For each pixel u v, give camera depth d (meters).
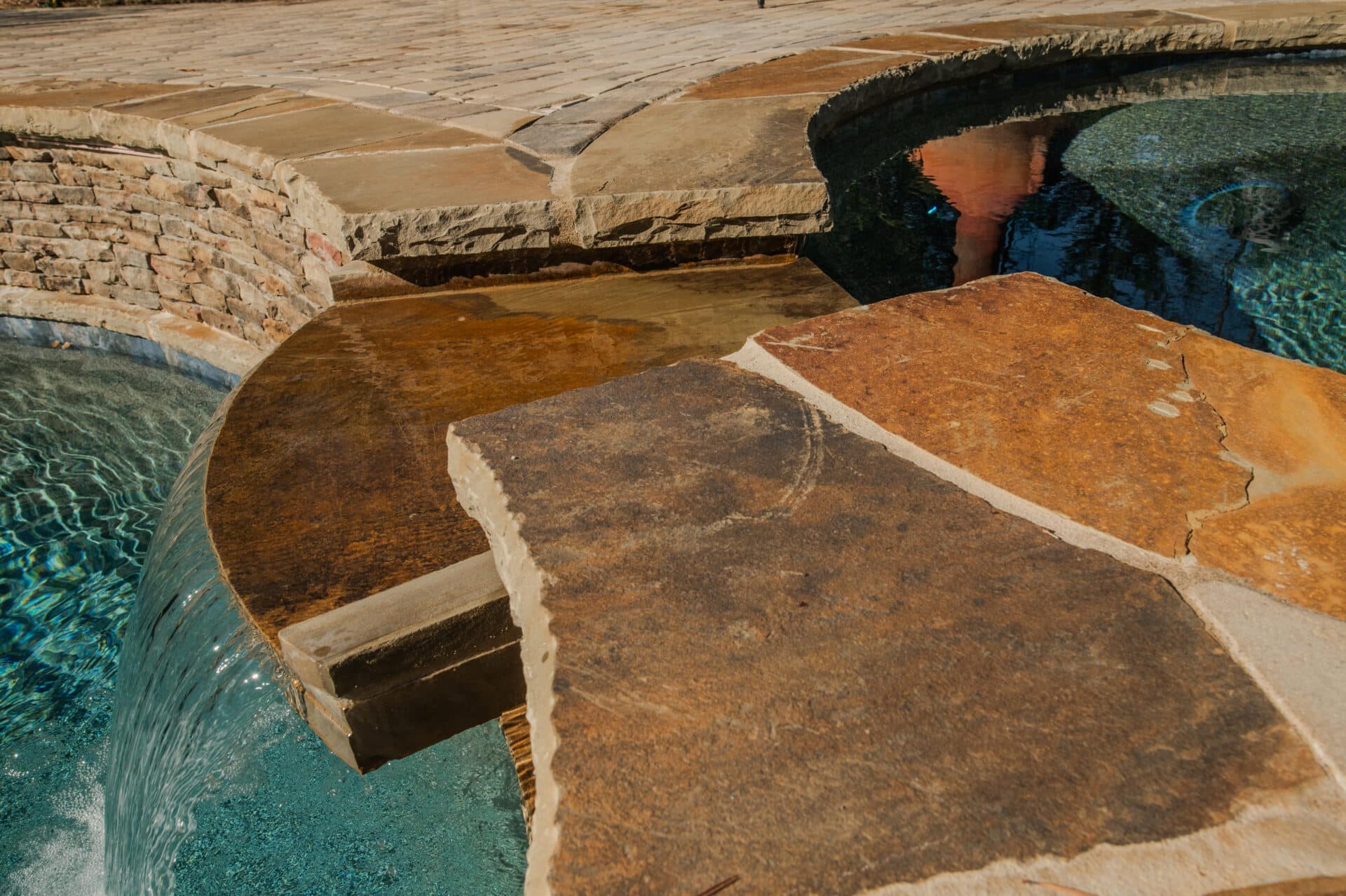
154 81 5.89
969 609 1.00
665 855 0.75
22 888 2.71
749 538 1.12
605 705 0.89
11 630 3.70
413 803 1.75
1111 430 1.36
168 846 1.80
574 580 1.06
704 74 5.32
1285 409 1.41
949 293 1.88
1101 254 3.68
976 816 0.77
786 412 1.42
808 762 0.83
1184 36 6.39
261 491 1.95
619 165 3.37
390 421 2.23
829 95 4.46
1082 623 0.98
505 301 2.97
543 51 6.86
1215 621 0.98
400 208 2.91
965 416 1.41
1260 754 0.82
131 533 4.25
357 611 1.40
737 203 3.04
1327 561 1.08
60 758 3.14
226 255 4.90
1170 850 0.74
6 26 10.42
